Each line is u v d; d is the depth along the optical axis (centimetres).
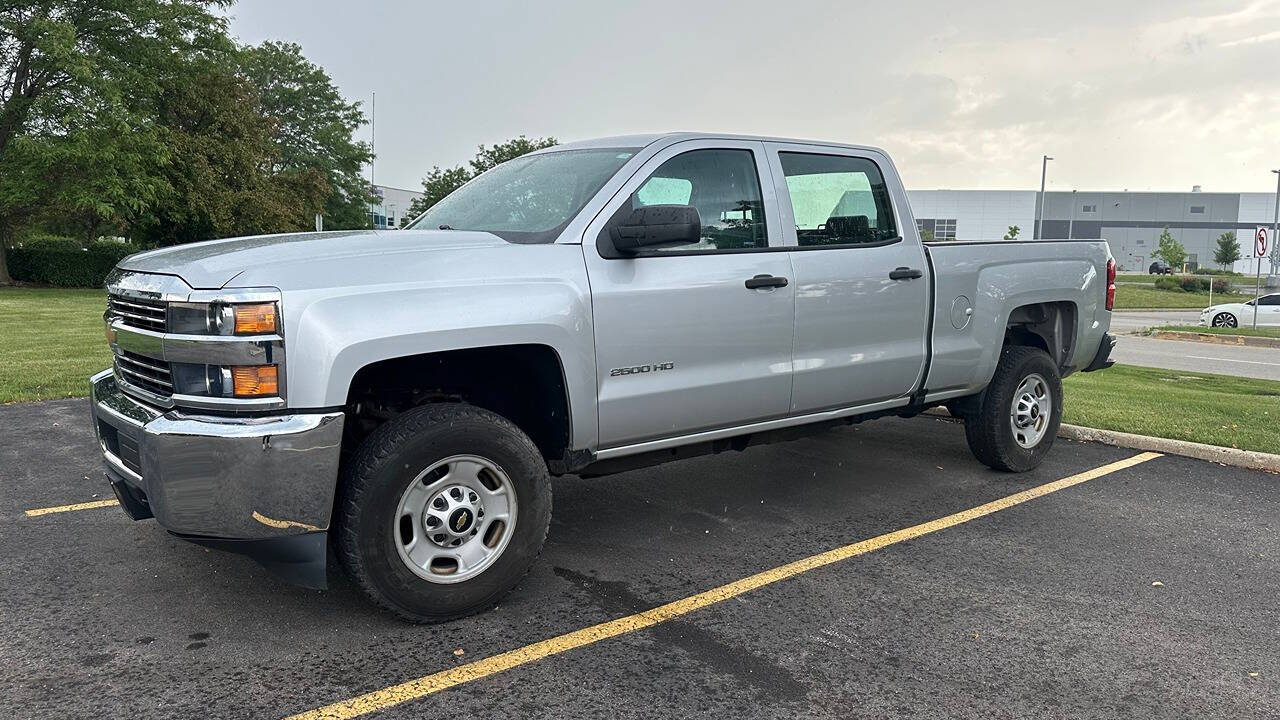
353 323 327
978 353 557
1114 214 10869
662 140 432
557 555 447
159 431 316
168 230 3834
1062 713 296
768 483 586
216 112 3838
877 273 498
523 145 3919
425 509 355
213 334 314
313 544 331
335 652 336
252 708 294
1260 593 402
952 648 344
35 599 383
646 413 411
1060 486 581
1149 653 341
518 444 370
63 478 575
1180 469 629
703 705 299
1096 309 639
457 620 366
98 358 1161
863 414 521
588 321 385
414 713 292
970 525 499
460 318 348
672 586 406
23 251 3488
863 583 411
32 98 3186
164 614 369
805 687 312
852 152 513
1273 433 709
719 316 429
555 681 315
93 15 3397
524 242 386
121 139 3192
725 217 445
